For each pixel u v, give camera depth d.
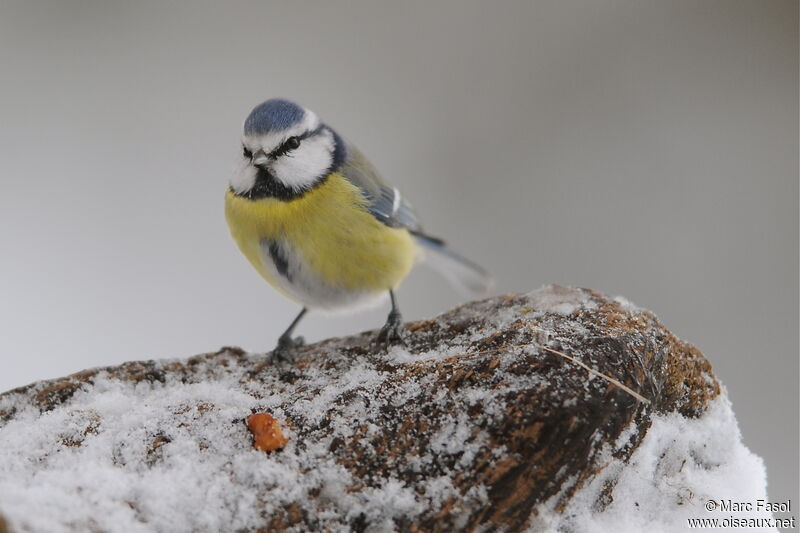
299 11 14.59
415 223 7.93
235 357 6.21
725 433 5.11
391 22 14.70
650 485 4.68
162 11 13.99
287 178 6.71
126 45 13.81
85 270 11.65
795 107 13.27
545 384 4.36
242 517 4.11
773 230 11.90
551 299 5.77
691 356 5.12
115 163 12.81
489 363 4.61
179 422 4.73
